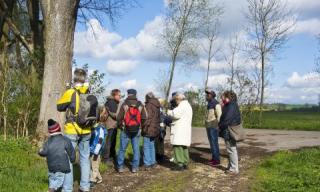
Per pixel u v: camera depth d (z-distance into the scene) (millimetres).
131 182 10102
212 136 12477
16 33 18703
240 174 11305
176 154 11656
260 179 10648
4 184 8648
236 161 11344
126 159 12891
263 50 29594
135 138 11195
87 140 8914
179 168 11664
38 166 10594
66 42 12703
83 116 8633
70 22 12758
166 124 13102
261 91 28375
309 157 13023
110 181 10148
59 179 7891
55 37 12594
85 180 8953
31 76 15289
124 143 11133
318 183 9883
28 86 15062
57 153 7816
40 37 18969
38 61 15766
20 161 10820
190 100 29156
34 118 15023
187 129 11625
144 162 11789
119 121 11133
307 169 11359
